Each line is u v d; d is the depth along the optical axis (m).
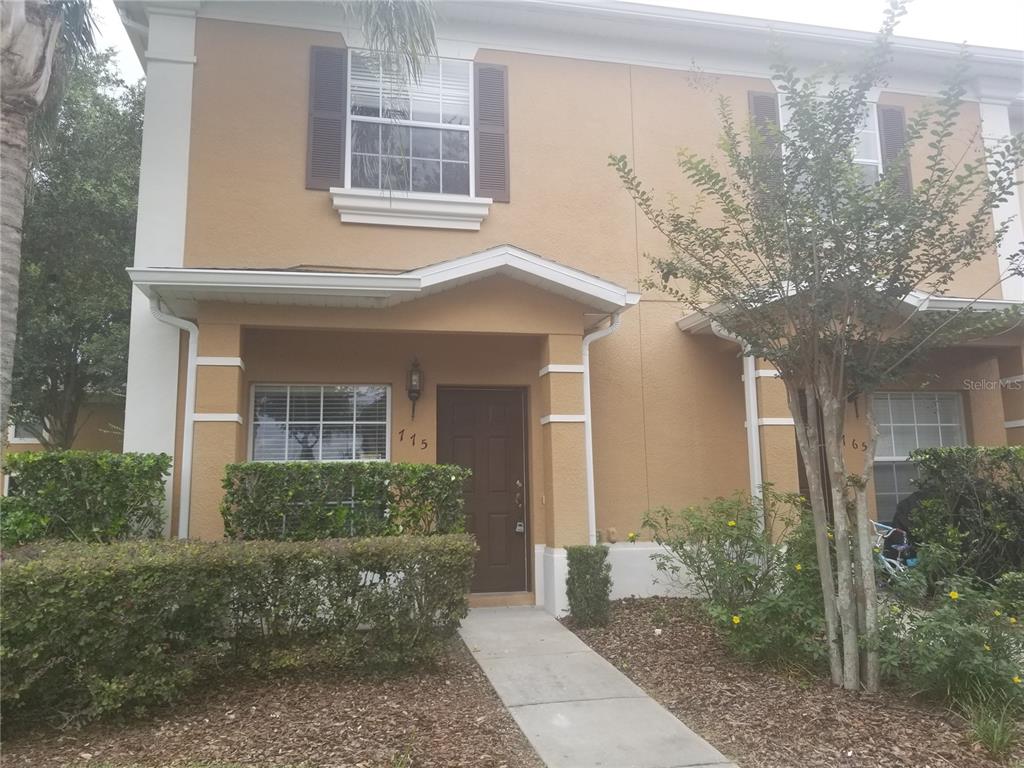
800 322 4.98
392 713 4.72
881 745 4.16
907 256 4.84
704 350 8.83
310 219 8.08
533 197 8.70
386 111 8.53
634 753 4.19
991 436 9.70
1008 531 7.52
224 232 7.86
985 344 9.30
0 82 4.89
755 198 5.12
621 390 8.56
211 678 5.22
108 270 12.99
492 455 8.43
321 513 6.43
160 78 7.98
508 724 4.63
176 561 4.71
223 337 7.07
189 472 6.96
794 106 4.98
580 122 8.98
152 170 7.80
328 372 8.02
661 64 9.30
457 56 8.75
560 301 7.82
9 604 4.23
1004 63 9.92
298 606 5.31
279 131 8.14
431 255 8.33
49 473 6.15
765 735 4.36
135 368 7.45
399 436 8.09
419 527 6.55
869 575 4.95
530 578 8.20
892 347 5.06
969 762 3.96
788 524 6.20
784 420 8.12
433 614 5.53
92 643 4.39
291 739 4.27
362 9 7.13
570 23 8.94
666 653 6.01
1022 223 9.97
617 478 8.38
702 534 6.23
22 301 12.50
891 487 9.48
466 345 8.38
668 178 9.05
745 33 9.19
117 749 4.13
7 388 4.62
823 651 5.09
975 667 4.50
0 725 4.34
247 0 8.22
